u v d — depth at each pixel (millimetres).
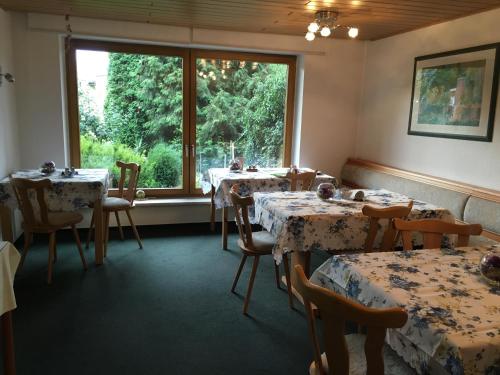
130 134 4629
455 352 1186
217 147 4910
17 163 4094
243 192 3934
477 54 3443
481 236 3164
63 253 3803
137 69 4523
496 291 1541
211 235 4457
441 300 1457
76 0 3457
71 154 4473
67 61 4289
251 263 3670
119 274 3352
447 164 3811
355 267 1741
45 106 4172
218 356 2283
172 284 3191
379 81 4758
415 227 2123
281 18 3881
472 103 3500
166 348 2342
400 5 3328
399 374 1466
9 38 3910
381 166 4598
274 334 2518
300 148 4992
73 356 2240
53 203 3359
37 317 2635
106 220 3760
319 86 4922
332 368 1350
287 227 2531
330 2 3287
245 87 4879
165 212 4641
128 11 3775
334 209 2738
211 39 4441
